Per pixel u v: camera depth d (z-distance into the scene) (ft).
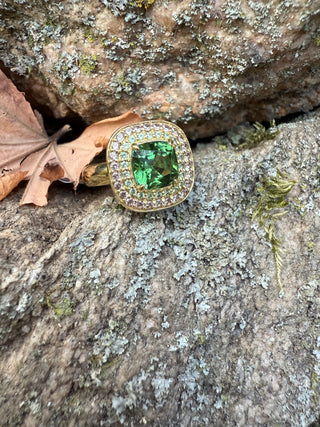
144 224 0.16
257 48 0.16
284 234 0.18
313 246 0.17
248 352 0.16
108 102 0.18
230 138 0.21
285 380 0.16
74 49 0.16
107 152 0.15
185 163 0.16
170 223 0.17
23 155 0.16
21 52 0.16
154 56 0.17
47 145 0.17
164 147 0.15
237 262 0.17
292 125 0.19
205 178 0.18
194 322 0.16
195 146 0.21
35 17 0.15
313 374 0.16
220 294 0.16
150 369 0.15
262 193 0.18
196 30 0.16
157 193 0.16
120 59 0.16
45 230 0.15
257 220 0.17
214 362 0.16
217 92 0.18
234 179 0.18
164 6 0.15
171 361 0.15
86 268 0.15
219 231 0.17
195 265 0.16
